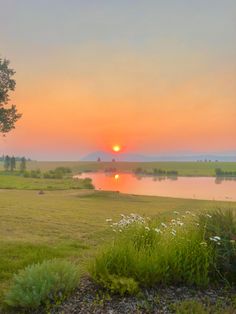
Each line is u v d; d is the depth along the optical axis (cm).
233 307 387
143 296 414
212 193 4634
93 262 491
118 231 596
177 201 2438
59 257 690
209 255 476
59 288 418
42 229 1075
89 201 2280
